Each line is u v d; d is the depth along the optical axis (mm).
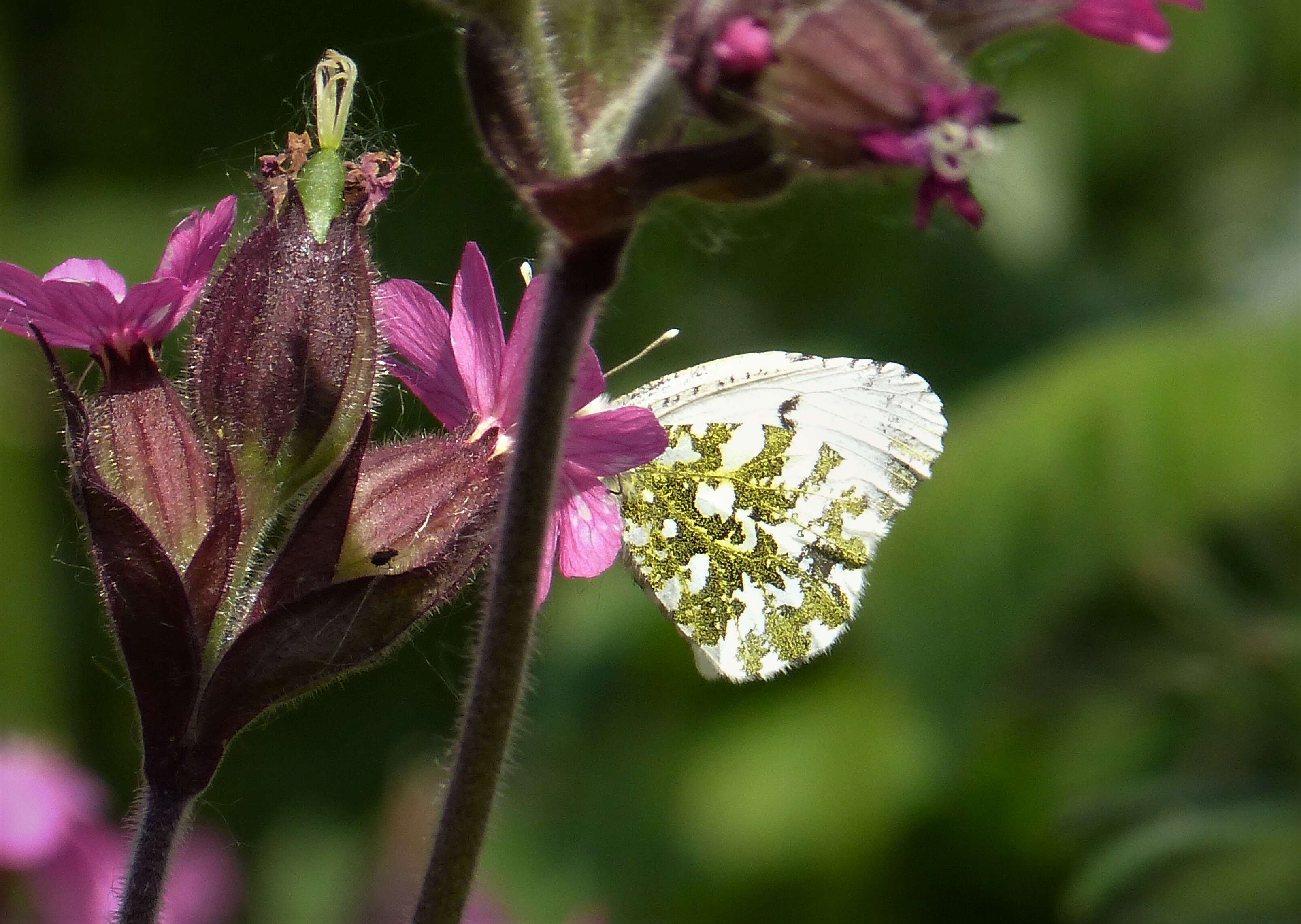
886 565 499
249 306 356
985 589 492
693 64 339
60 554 582
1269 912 526
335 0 585
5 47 585
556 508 367
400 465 358
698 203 369
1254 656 473
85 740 586
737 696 587
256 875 569
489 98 344
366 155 361
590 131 346
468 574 354
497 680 344
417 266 575
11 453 548
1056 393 507
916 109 335
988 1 343
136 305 355
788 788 575
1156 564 509
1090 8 350
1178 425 494
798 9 339
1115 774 563
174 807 350
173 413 356
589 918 458
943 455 513
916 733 546
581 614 563
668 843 567
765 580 393
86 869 424
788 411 391
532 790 576
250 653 349
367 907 451
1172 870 551
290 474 356
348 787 579
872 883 577
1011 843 575
